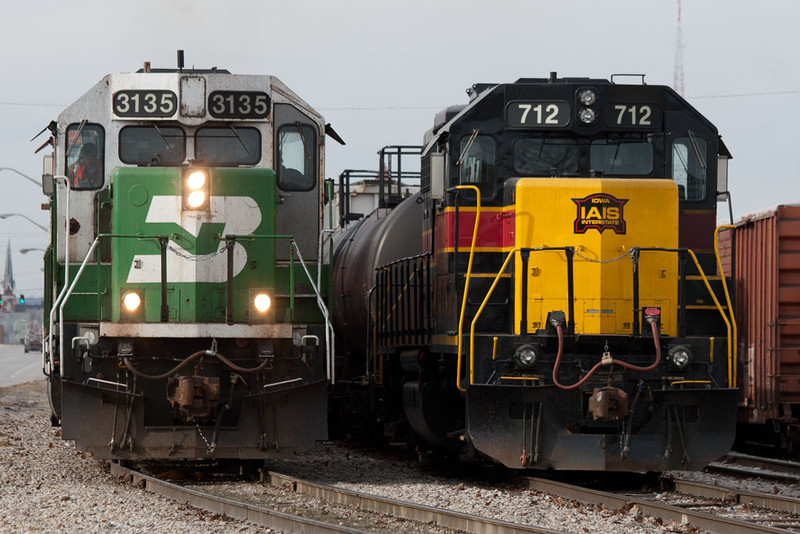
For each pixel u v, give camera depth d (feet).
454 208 89.71
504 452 82.99
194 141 93.50
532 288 85.81
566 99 89.86
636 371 83.46
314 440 89.15
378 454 117.50
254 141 94.12
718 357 84.23
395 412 112.06
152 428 87.30
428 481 91.35
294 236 94.58
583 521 70.59
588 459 82.33
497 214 89.30
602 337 83.46
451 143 89.71
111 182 90.58
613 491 87.56
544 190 85.97
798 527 69.51
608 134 90.12
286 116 95.40
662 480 88.84
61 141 93.25
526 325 85.71
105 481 87.71
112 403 87.30
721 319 87.40
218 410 88.17
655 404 83.35
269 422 88.74
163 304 87.35
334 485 87.81
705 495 83.76
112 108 92.63
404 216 114.32
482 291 88.33
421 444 104.32
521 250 85.56
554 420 83.10
